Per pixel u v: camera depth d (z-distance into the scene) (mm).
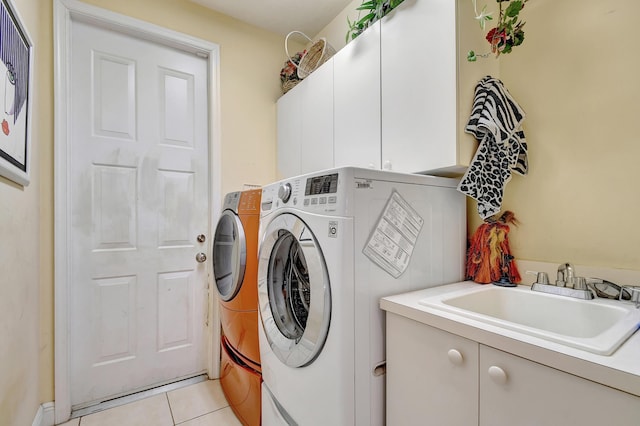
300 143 1967
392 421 919
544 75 1139
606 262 989
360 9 1470
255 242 1471
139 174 1808
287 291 1304
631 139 943
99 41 1708
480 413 701
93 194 1677
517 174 1209
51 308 1515
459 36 1062
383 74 1341
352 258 890
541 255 1145
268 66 2289
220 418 1541
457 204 1260
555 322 985
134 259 1782
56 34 1537
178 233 1923
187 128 1976
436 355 799
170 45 1922
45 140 1508
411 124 1208
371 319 938
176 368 1894
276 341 1173
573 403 559
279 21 2182
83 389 1623
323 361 921
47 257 1510
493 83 1131
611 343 590
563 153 1091
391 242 999
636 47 934
